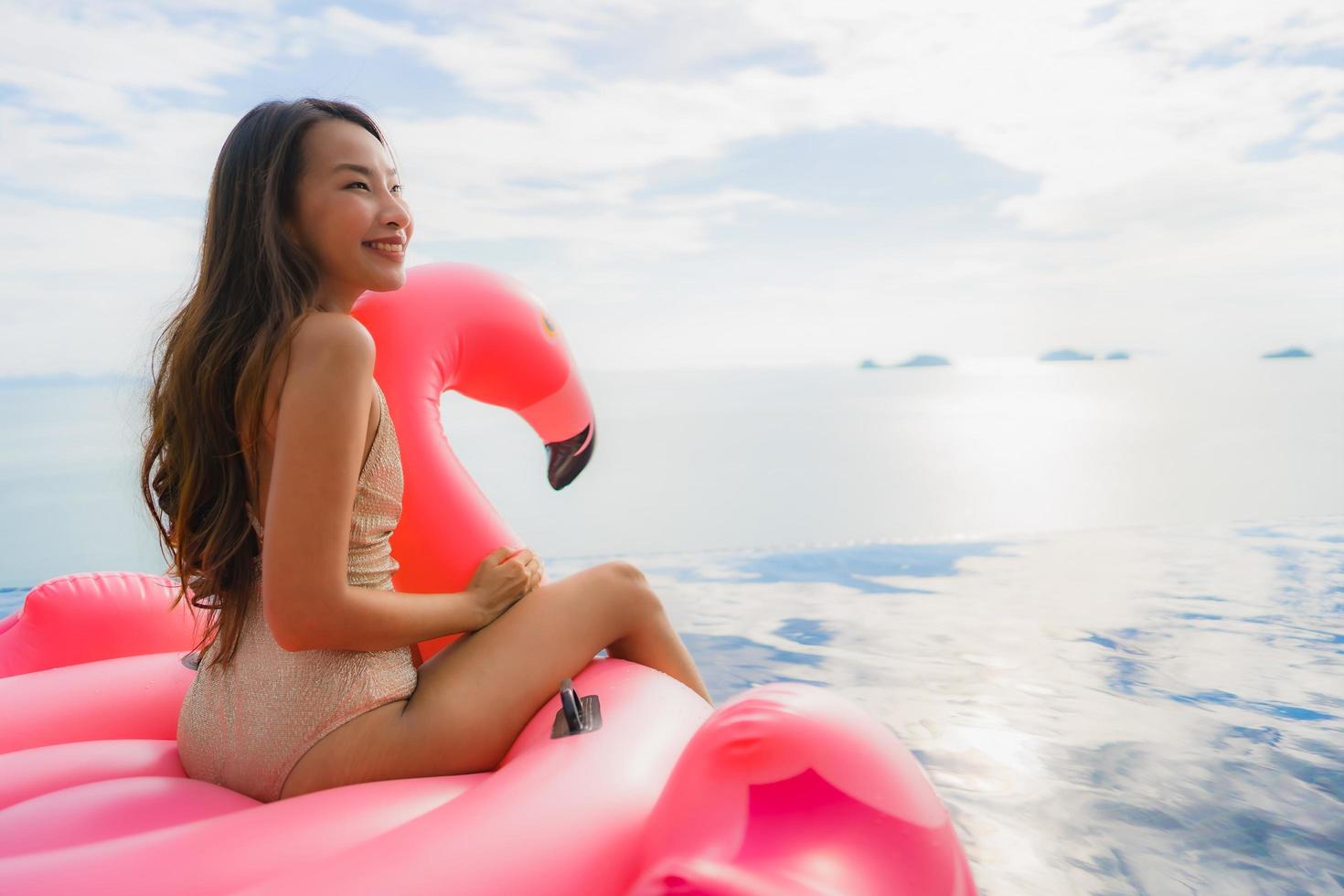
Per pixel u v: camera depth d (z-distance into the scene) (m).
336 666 0.99
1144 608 2.74
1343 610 2.68
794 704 0.79
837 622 2.68
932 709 1.91
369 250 1.09
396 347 1.49
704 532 5.59
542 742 0.98
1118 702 1.94
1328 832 1.36
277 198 1.04
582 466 1.86
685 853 0.71
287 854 0.82
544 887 0.77
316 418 0.93
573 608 1.14
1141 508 5.46
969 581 3.19
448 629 1.06
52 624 1.40
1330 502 5.40
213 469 1.03
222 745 1.02
